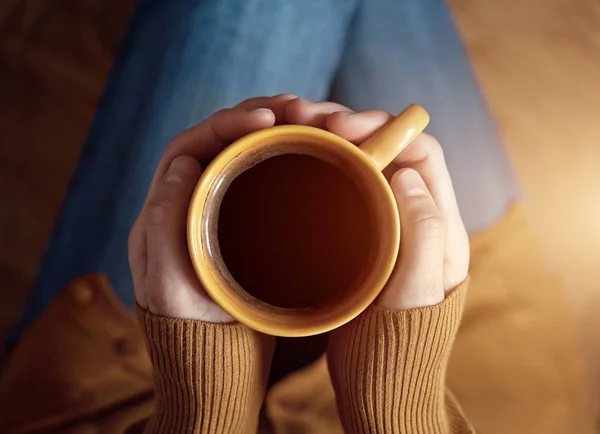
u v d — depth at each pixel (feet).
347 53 2.17
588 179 2.36
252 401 1.72
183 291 1.51
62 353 2.21
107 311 2.20
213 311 1.54
